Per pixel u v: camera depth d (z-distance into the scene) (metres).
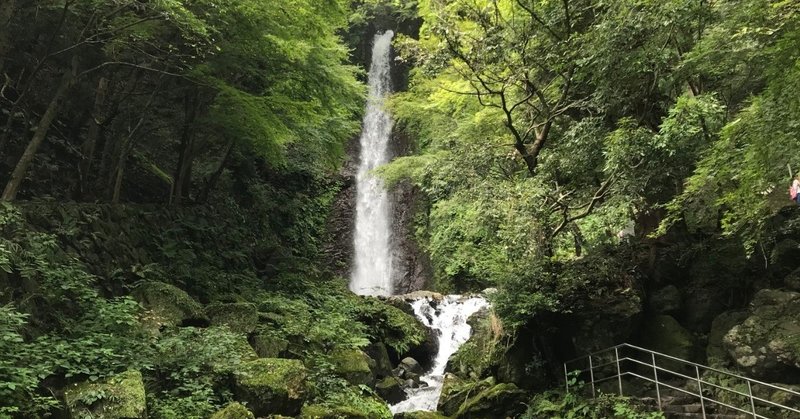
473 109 13.34
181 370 6.98
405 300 16.23
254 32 9.88
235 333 8.52
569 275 9.26
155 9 8.30
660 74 8.62
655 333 9.12
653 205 8.89
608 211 8.44
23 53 9.88
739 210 7.19
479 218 8.84
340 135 15.80
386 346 13.29
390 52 28.64
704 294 9.24
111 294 8.60
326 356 9.90
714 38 7.49
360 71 14.84
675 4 7.66
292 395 7.37
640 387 8.65
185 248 11.48
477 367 10.39
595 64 8.53
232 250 13.57
